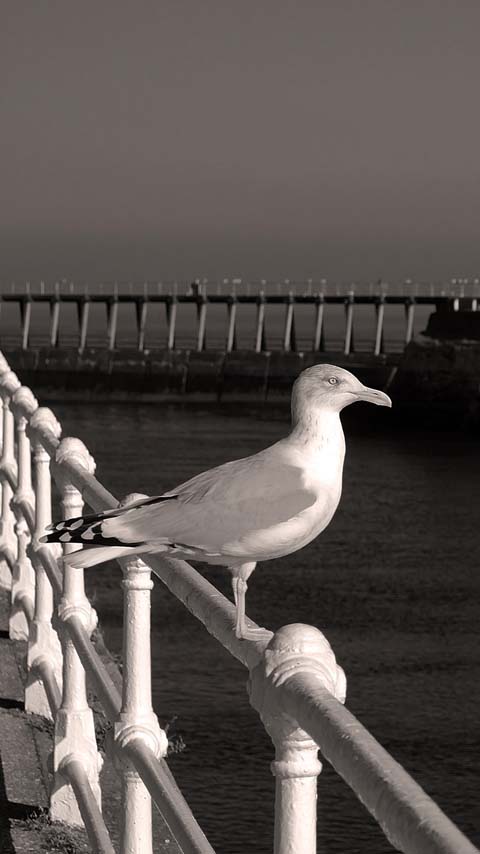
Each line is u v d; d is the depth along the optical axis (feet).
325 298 315.37
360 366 280.10
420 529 127.75
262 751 47.50
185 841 9.26
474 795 48.75
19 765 18.48
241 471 9.16
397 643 76.23
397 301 311.27
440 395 253.03
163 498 9.16
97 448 202.49
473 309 301.02
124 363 312.71
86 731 16.30
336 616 83.97
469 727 58.03
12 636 25.80
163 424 252.83
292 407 9.63
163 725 51.21
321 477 9.19
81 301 344.49
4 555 29.53
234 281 327.26
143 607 12.00
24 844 15.53
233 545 8.80
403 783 5.19
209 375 303.48
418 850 4.74
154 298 334.44
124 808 12.07
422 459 204.54
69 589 16.15
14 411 25.22
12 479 27.37
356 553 110.93
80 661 15.94
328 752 5.86
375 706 62.34
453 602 89.25
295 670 6.63
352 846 39.83
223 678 59.57
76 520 9.14
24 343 348.38
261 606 86.84
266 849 38.27
